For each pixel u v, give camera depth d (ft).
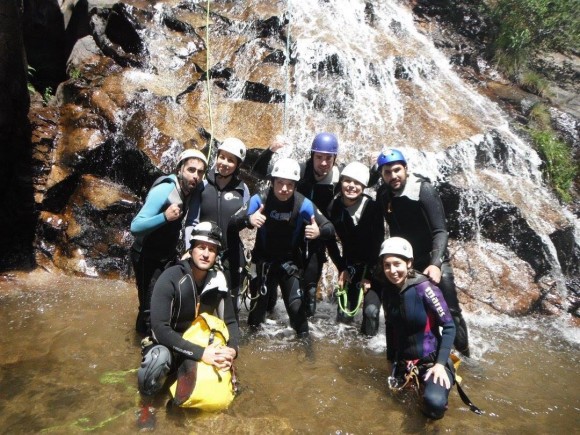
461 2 31.37
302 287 15.31
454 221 20.51
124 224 18.76
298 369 13.20
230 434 10.37
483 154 22.52
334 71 24.14
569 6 31.58
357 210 14.99
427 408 11.12
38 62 28.96
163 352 11.03
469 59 28.48
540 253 19.83
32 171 19.27
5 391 11.49
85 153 19.56
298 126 21.89
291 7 26.71
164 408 10.98
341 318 16.11
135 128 20.10
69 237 18.43
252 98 22.86
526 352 15.15
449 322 11.57
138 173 19.56
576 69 29.71
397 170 13.52
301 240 14.82
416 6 30.86
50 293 16.51
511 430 11.23
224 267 14.03
